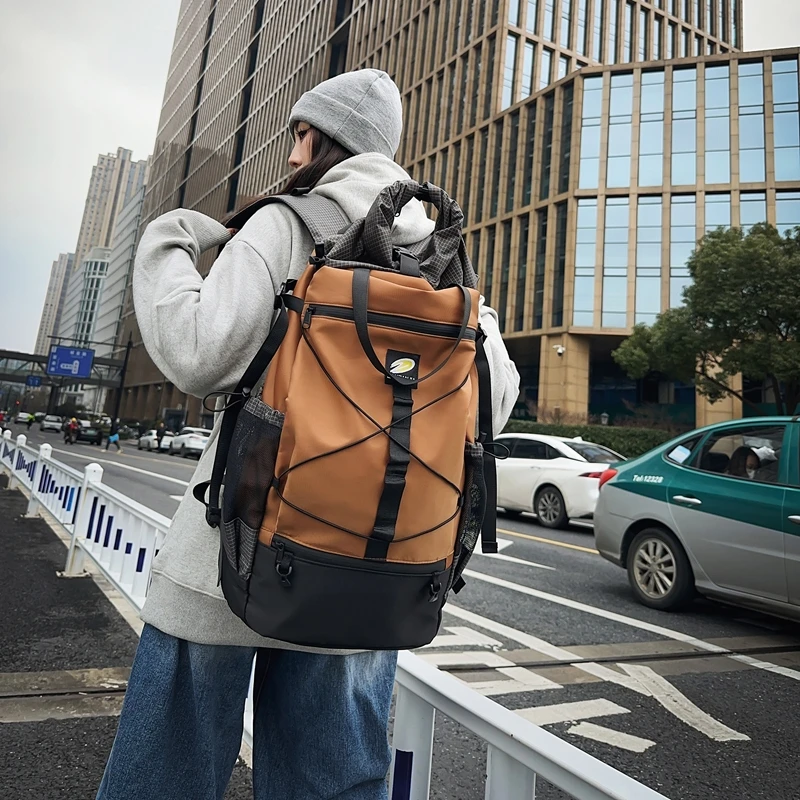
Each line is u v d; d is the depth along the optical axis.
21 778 1.93
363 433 0.75
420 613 0.80
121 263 115.88
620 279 31.17
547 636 3.89
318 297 0.81
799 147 29.56
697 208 30.59
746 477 4.27
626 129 32.38
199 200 82.75
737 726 2.68
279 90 65.75
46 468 6.74
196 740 0.91
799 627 4.44
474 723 0.95
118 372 78.62
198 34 99.88
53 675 2.75
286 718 1.00
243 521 0.79
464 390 0.85
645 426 28.81
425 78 43.59
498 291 35.72
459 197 39.19
